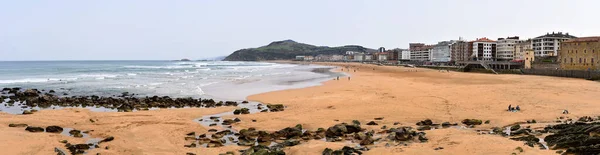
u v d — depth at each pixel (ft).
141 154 78.23
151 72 421.59
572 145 69.31
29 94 180.34
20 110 136.15
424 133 89.97
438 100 149.28
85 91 203.41
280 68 578.25
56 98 166.61
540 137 81.46
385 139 86.07
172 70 485.56
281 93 186.29
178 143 87.66
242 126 107.24
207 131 101.14
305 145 82.53
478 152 69.72
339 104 143.95
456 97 157.79
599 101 143.02
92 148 81.92
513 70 344.49
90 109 138.72
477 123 104.99
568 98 151.23
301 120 114.11
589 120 102.06
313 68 568.82
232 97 175.94
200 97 177.47
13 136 88.79
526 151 68.33
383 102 146.41
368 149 76.89
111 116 119.75
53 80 280.72
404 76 320.70
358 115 120.98
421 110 127.44
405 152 72.18
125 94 189.06
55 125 104.94
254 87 222.48
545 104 135.95
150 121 112.27
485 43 595.47
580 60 306.96
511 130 93.50
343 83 241.14
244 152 76.23
